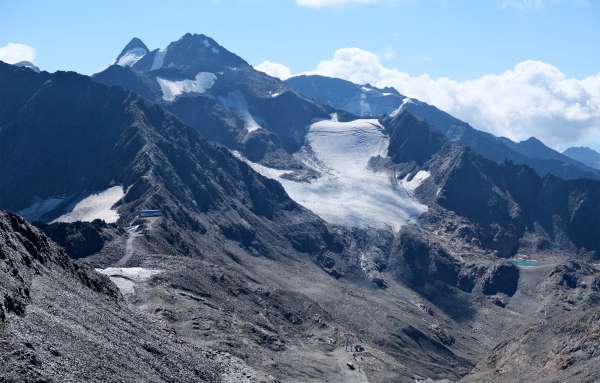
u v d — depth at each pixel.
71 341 98.69
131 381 98.56
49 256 137.50
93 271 154.88
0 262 109.94
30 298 106.31
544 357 183.88
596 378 156.25
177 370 117.31
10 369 81.50
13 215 137.00
